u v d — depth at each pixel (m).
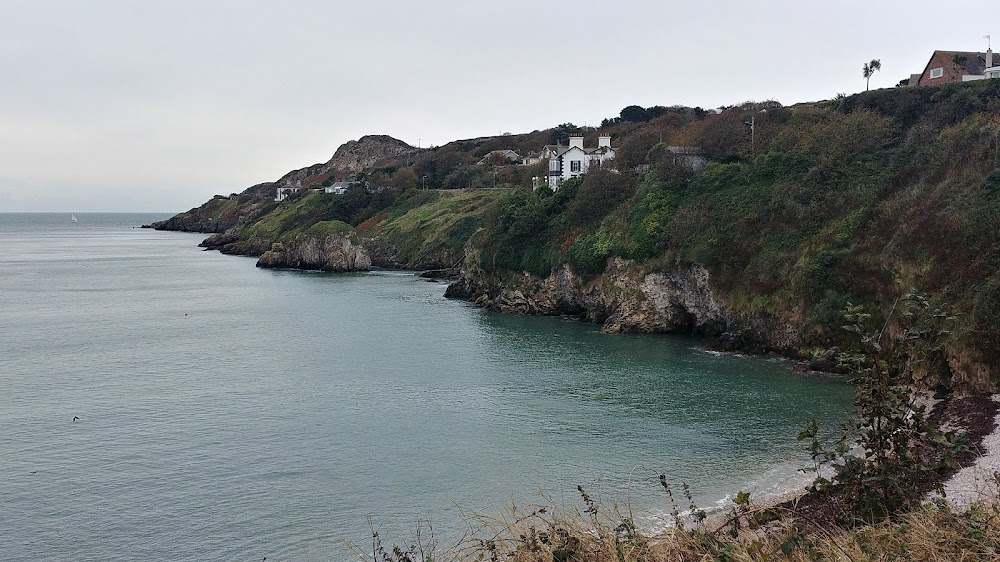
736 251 65.12
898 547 11.84
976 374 41.00
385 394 46.25
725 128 82.56
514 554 13.59
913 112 72.62
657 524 26.72
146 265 150.75
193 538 26.83
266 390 47.31
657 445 35.97
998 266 44.78
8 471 33.03
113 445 36.41
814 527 13.86
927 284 49.00
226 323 76.12
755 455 34.31
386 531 27.16
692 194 74.62
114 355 59.06
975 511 13.12
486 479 31.95
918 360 13.69
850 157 66.81
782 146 74.50
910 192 57.47
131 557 25.55
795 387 47.19
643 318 69.94
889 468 13.41
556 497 29.73
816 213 62.66
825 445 35.19
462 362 56.00
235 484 31.58
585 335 68.38
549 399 44.84
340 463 33.94
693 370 52.81
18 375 51.72
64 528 27.59
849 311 13.98
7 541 26.59
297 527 27.61
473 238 119.12
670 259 69.19
